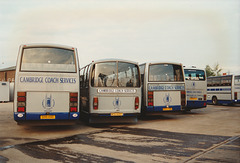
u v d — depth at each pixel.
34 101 8.23
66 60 8.70
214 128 9.48
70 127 10.09
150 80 12.11
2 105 26.23
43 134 8.37
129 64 10.57
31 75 8.28
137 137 7.74
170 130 9.10
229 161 4.98
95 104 9.96
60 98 8.44
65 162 5.03
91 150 6.04
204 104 16.23
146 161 5.07
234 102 23.17
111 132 8.75
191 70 16.25
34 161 5.10
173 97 12.27
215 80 25.77
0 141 7.16
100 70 10.20
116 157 5.39
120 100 10.22
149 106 11.98
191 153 5.67
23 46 8.43
